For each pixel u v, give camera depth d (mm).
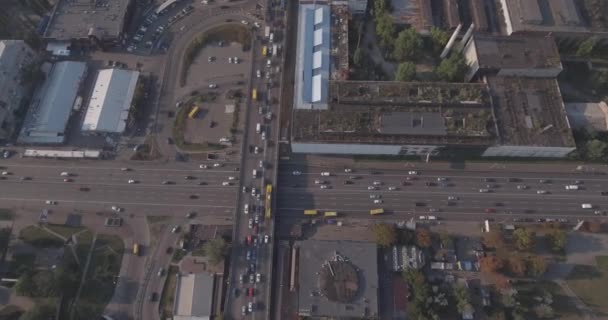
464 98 197125
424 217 188250
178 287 174375
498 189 193375
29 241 185125
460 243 183250
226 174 198375
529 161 198375
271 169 194500
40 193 195000
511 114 195500
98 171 199500
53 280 167125
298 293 173875
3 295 175625
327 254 174375
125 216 190500
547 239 181000
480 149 193125
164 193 194875
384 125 191750
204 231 184750
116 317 172875
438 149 193500
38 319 161375
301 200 192750
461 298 166250
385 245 177500
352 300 166750
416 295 167375
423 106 198125
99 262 181875
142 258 182750
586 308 172375
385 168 198625
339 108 199750
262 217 185250
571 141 189375
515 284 175500
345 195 193625
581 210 189125
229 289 172500
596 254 181125
